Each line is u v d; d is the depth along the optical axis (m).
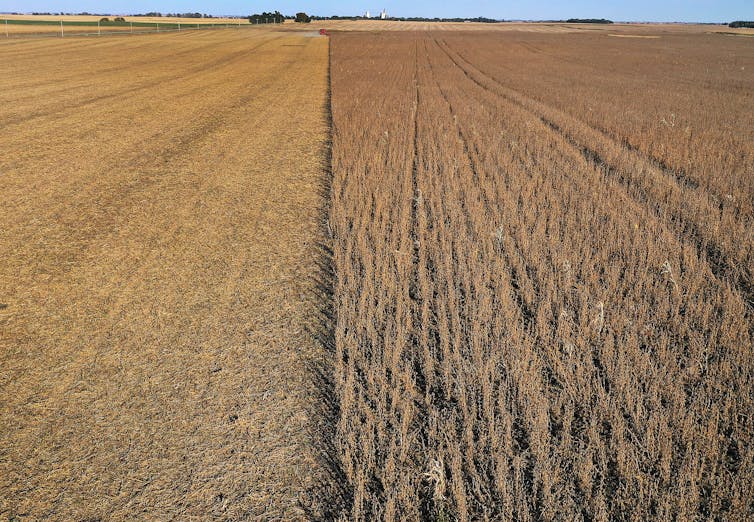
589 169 11.26
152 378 4.87
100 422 4.32
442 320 5.61
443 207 9.29
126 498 3.65
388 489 3.65
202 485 3.77
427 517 3.60
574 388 4.59
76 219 8.83
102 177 11.20
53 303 6.21
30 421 4.33
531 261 7.08
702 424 4.16
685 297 6.14
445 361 4.94
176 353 5.25
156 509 3.57
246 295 6.44
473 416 4.27
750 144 13.30
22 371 4.96
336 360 5.16
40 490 3.71
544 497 3.57
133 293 6.45
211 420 4.36
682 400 4.26
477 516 3.58
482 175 10.69
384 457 4.01
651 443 3.96
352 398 4.50
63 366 5.04
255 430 4.27
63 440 4.14
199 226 8.64
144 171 11.74
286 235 8.36
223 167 12.23
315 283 6.79
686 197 9.18
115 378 4.87
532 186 9.88
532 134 15.12
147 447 4.08
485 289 6.16
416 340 5.53
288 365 5.08
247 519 3.52
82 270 7.04
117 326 5.73
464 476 3.84
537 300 6.27
